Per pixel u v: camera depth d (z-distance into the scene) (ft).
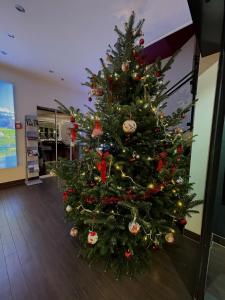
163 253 5.26
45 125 14.47
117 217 4.40
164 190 4.61
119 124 4.03
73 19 6.38
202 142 5.70
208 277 3.94
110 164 3.94
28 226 6.72
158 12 5.99
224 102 2.92
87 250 4.91
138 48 4.85
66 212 5.60
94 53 9.02
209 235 3.27
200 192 5.85
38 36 7.50
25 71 11.76
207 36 4.30
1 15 6.16
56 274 4.37
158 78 5.06
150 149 4.54
